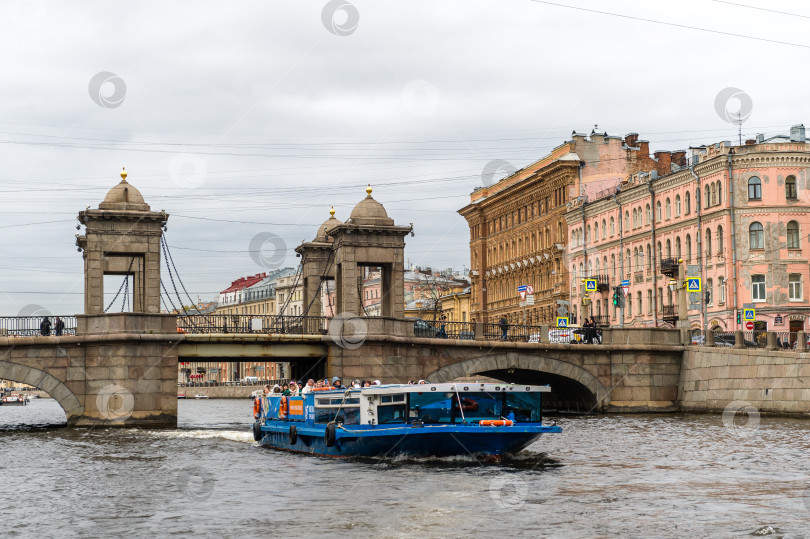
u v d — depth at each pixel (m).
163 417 52.06
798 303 70.62
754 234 71.12
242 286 159.00
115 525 23.12
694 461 32.81
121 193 53.84
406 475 29.86
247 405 95.94
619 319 86.69
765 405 51.72
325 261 65.19
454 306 122.44
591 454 35.09
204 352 53.44
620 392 59.66
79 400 51.66
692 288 62.81
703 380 57.56
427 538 21.36
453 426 32.28
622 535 21.45
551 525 22.45
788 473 29.91
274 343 54.81
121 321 51.50
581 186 94.00
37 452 38.47
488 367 57.75
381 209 57.75
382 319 55.38
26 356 51.34
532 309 101.88
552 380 61.88
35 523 23.48
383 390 33.94
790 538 21.16
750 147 71.12
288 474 30.66
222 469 32.19
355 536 21.59
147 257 53.47
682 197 77.75
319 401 36.72
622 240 86.44
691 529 22.02
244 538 21.58
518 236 106.25
